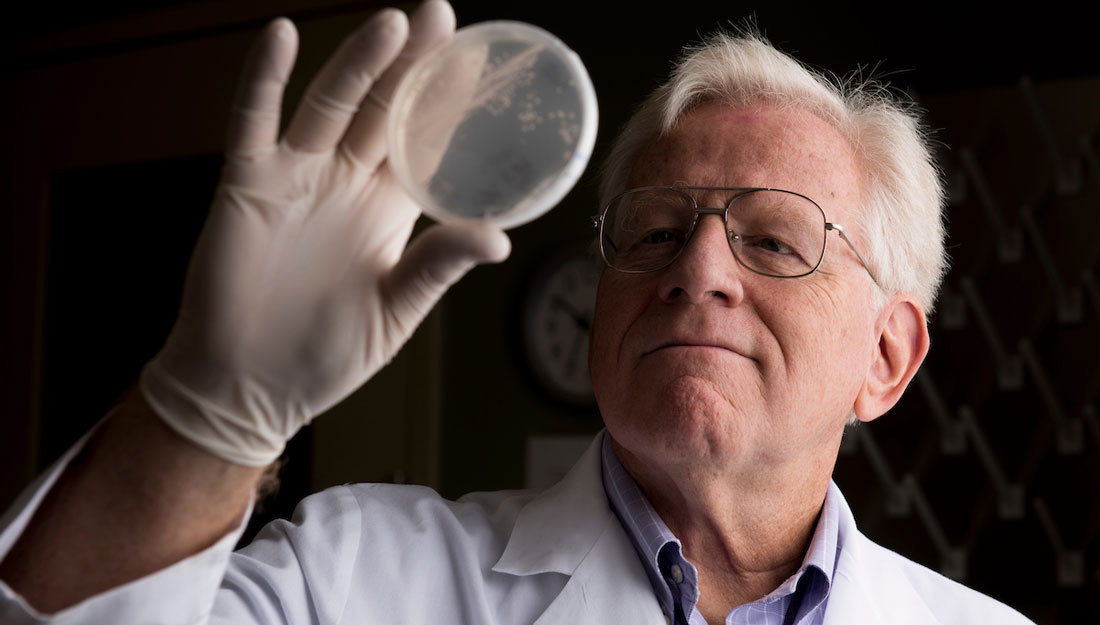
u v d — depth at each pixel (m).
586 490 1.21
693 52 1.28
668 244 1.15
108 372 3.10
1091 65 2.62
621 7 3.05
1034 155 2.64
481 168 0.77
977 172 2.66
